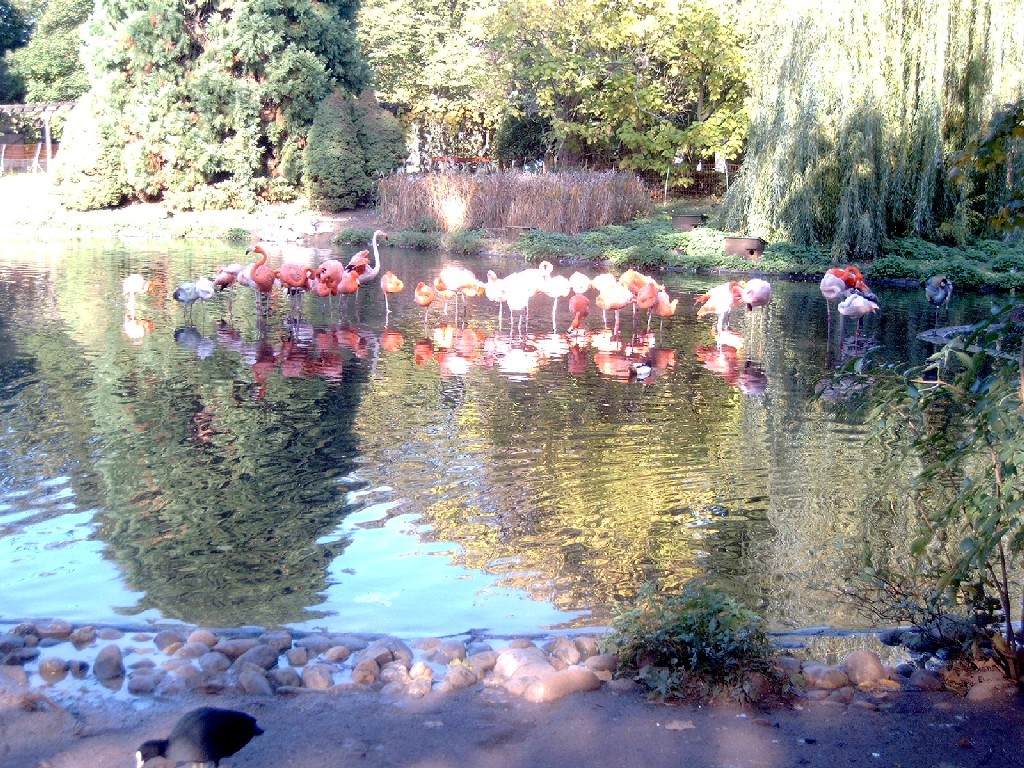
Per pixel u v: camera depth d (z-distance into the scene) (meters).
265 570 5.78
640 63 34.69
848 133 22.66
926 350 13.42
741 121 33.56
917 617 5.06
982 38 22.09
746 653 4.17
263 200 35.81
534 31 34.47
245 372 11.21
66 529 6.37
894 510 6.65
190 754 3.30
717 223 26.47
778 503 7.07
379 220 32.41
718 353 13.12
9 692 4.02
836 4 22.64
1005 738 3.73
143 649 4.63
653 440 8.73
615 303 13.87
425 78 38.66
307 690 4.11
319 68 34.88
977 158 4.75
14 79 48.03
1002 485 4.12
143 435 8.55
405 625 5.07
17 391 10.05
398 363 11.96
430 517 6.70
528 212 29.25
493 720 3.85
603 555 6.08
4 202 34.75
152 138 33.75
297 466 7.77
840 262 22.72
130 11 33.81
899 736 3.75
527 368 11.82
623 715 3.90
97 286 18.25
